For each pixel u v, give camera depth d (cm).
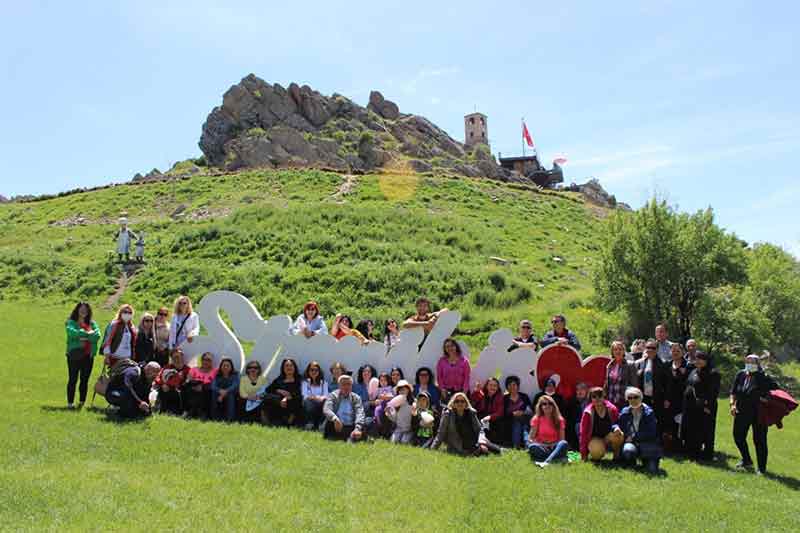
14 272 3044
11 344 1784
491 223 4203
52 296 2766
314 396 1111
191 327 1209
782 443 1346
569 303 2556
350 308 2477
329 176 5334
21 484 701
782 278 2442
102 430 952
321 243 3234
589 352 2077
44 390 1274
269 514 679
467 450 1034
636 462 1012
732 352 2106
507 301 2597
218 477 786
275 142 6912
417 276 2762
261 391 1141
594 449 1009
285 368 1146
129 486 727
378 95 8988
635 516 766
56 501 664
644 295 2194
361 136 7281
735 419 1075
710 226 2161
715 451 1188
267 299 2550
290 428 1082
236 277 2767
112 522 623
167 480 762
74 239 3966
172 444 911
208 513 669
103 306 2586
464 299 2591
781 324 2397
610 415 1023
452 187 5150
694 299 2150
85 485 718
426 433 1069
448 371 1153
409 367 1191
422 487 815
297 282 2722
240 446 929
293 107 7844
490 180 5791
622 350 1130
